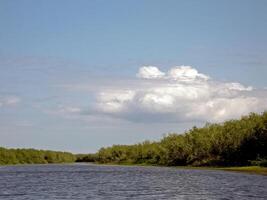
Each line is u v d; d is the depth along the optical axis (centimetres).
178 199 6819
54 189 8544
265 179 10294
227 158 17012
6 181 10744
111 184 9669
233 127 17412
